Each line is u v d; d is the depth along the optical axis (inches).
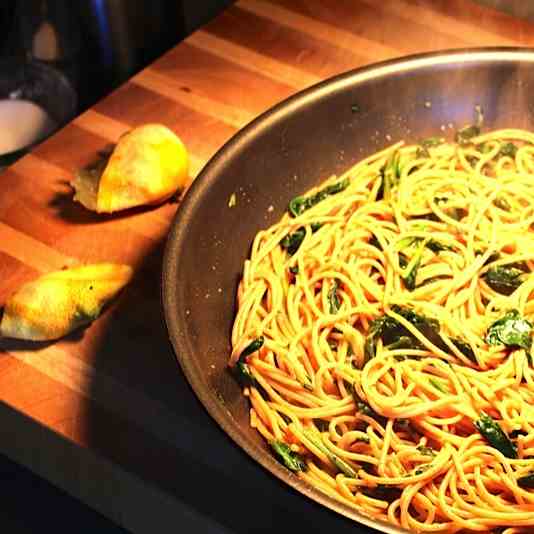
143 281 32.9
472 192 34.1
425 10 38.9
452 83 34.0
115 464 29.7
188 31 43.6
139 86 37.4
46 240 33.9
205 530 29.2
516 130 34.8
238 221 32.5
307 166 33.9
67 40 42.3
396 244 32.9
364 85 33.4
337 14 39.0
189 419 30.3
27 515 34.7
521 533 28.6
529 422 29.9
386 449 29.5
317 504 26.1
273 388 31.0
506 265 32.6
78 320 31.7
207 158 35.5
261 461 26.6
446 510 28.7
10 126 39.8
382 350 31.1
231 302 32.2
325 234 33.3
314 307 32.0
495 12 38.7
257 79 37.4
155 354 31.5
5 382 31.2
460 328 31.3
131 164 33.8
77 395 30.9
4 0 42.3
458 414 30.2
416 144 35.0
